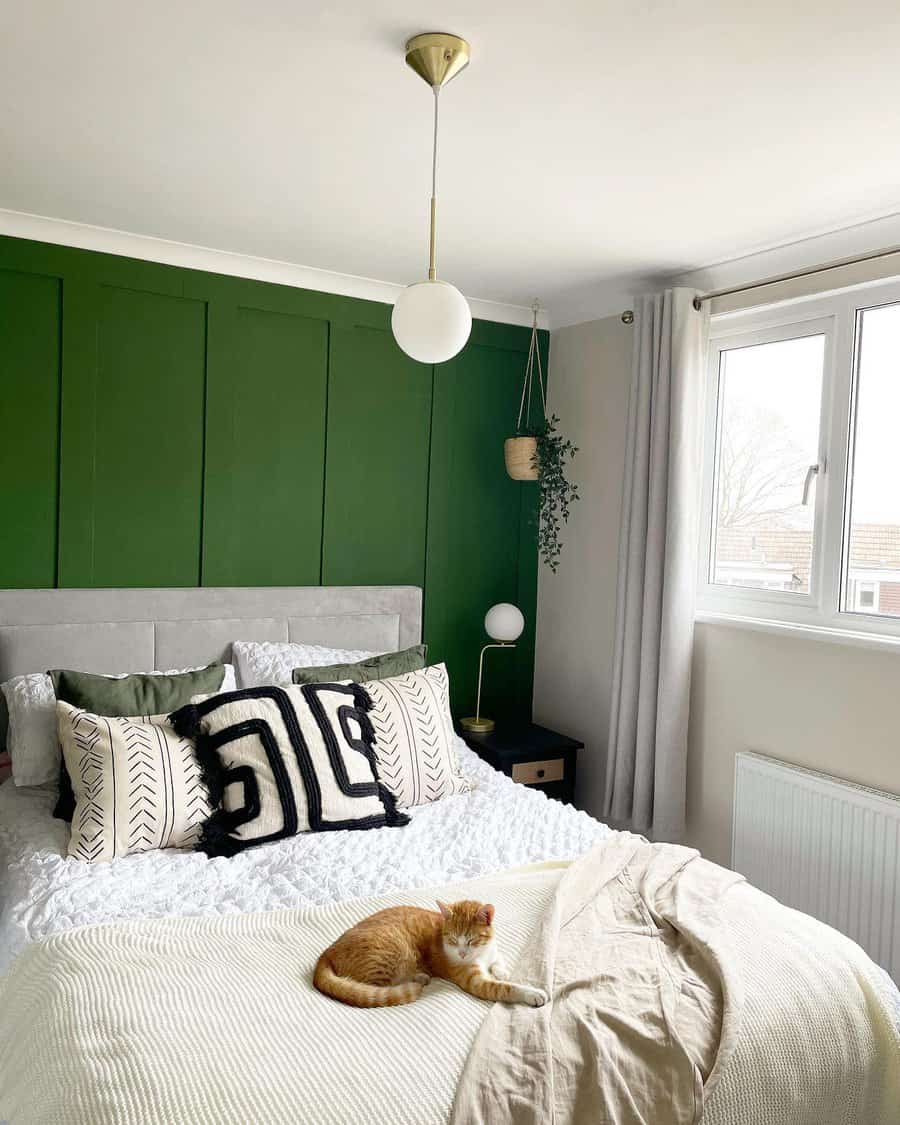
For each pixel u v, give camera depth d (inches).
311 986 62.6
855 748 111.1
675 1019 60.1
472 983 61.6
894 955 101.9
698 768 132.9
